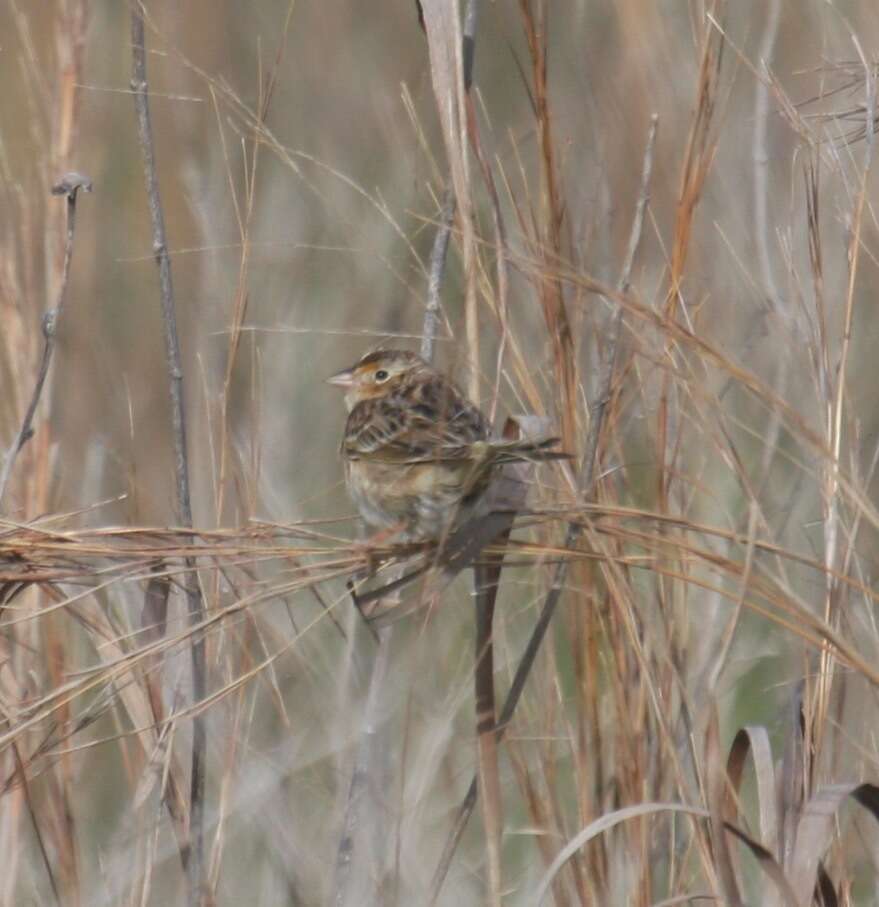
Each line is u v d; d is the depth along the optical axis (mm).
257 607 8875
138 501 10375
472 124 8648
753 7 12547
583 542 8359
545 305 8219
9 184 10492
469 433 8273
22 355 9750
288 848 9297
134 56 8859
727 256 10703
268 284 12656
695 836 7883
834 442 7918
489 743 7949
